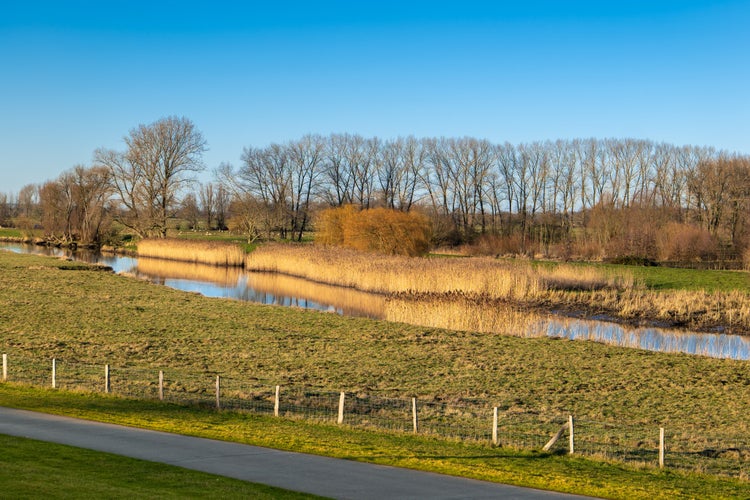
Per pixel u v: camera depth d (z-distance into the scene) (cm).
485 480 1431
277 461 1484
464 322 3991
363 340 3438
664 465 1670
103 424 1762
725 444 1919
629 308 4638
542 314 4609
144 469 1359
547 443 1833
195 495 1196
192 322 3806
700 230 8269
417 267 5334
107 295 4775
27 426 1695
